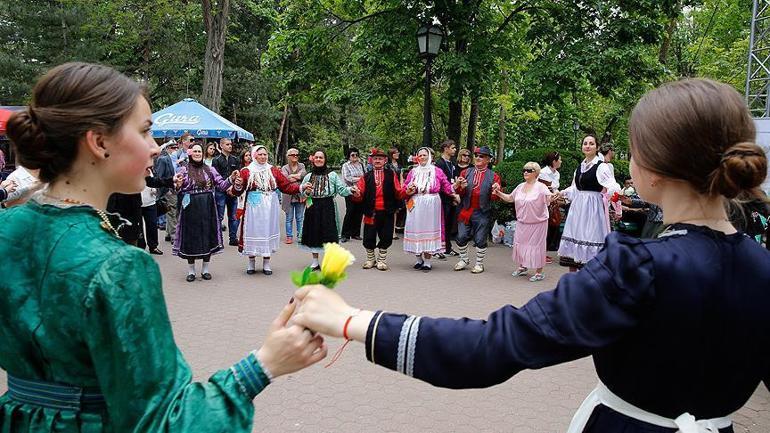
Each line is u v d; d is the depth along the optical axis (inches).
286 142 1359.5
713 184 47.8
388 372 175.3
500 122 790.5
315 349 51.6
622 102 503.2
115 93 51.2
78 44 955.3
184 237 294.8
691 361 47.2
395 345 47.4
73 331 45.8
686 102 48.3
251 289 283.1
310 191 325.4
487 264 365.7
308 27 553.6
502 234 452.1
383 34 485.1
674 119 48.3
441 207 340.5
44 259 46.8
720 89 48.8
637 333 47.6
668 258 46.6
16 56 931.3
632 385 49.4
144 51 1085.8
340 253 53.6
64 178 52.3
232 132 562.3
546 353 45.6
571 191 292.7
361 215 456.1
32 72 924.6
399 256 391.9
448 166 405.4
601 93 465.7
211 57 708.7
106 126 50.5
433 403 154.5
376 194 333.4
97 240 47.3
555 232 410.6
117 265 45.5
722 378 48.4
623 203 348.8
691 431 47.7
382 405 152.8
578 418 55.6
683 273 46.2
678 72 753.6
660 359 47.4
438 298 272.8
